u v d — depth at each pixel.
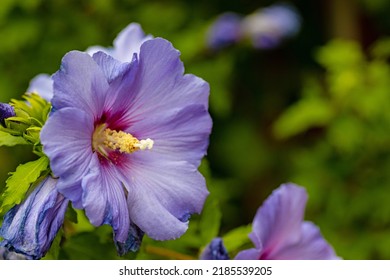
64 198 0.57
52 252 0.59
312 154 1.27
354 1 1.63
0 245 0.57
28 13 1.25
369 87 1.19
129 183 0.59
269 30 1.34
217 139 1.53
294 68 1.63
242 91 1.60
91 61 0.56
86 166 0.56
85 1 1.28
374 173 1.21
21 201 0.57
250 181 1.59
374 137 1.19
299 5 1.64
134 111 0.60
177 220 0.58
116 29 1.30
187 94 0.59
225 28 1.34
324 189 1.24
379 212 1.20
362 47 1.64
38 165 0.57
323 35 1.65
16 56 1.26
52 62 1.25
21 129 0.59
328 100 1.25
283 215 0.65
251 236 0.64
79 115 0.56
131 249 0.58
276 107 1.62
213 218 0.68
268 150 1.58
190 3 1.46
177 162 0.60
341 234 1.22
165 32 1.35
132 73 0.58
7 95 1.23
